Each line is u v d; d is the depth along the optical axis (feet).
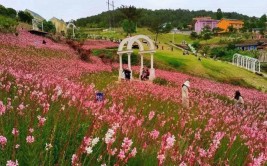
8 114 28.07
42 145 23.02
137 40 132.87
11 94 41.14
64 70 104.22
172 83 130.82
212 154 24.86
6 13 337.52
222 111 72.49
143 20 569.64
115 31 505.66
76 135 26.43
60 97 40.11
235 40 538.47
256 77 234.79
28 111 28.86
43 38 228.02
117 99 55.93
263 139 37.91
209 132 41.34
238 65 291.79
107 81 102.73
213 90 131.13
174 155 23.75
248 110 82.94
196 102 85.56
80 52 179.42
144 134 28.68
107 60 186.70
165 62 211.61
